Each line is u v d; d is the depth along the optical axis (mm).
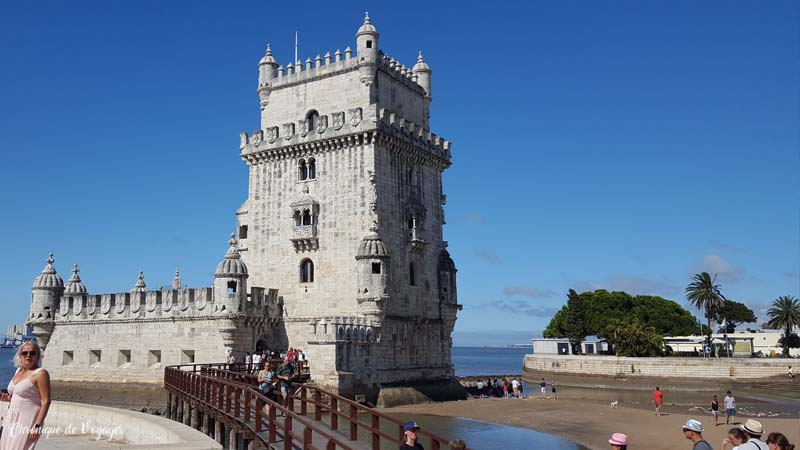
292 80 67500
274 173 66250
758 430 15445
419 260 66375
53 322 69188
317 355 53938
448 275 69375
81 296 68125
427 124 72750
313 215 62438
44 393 14164
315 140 63281
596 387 105438
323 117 63406
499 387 83000
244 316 58688
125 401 61844
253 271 65688
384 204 61781
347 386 53656
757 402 81188
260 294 61250
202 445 21547
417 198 67125
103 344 65688
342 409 51781
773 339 131875
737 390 94375
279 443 23312
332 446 18656
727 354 118938
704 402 80375
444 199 72188
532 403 65312
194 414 38938
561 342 132000
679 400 83375
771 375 96438
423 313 65875
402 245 63781
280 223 64938
